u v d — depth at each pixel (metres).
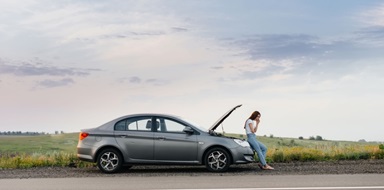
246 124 15.94
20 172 15.91
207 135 15.17
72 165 18.44
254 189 10.54
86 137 15.42
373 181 11.66
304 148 20.38
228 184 11.56
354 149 19.94
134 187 11.28
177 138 15.16
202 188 10.86
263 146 15.95
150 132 15.32
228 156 14.96
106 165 15.18
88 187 11.44
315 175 13.29
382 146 19.50
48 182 12.63
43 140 63.25
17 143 59.06
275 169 15.59
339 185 10.94
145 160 15.20
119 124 15.48
